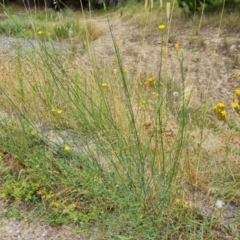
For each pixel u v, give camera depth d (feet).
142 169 8.13
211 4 42.22
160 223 7.77
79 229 8.25
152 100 12.14
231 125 12.19
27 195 9.16
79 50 20.06
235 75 24.29
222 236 7.76
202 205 8.57
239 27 35.55
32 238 8.20
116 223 8.04
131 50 30.83
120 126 9.95
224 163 9.98
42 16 43.11
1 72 14.01
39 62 13.53
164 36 35.45
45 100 12.25
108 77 12.61
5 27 23.50
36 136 10.78
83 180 8.91
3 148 10.41
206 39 33.58
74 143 9.59
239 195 8.91
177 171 8.41
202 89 21.11
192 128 11.18
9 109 12.71
